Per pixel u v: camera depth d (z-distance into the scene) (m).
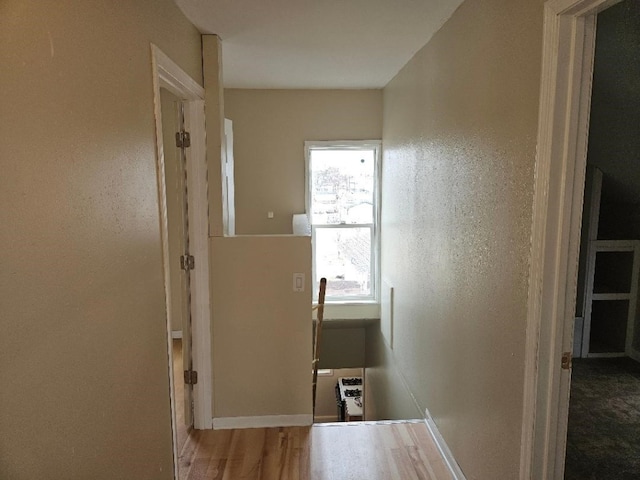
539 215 1.51
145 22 1.62
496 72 1.84
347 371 7.28
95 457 1.18
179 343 4.18
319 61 3.46
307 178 4.81
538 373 1.57
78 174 1.09
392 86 4.14
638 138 2.98
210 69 2.68
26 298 0.87
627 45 2.32
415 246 3.29
